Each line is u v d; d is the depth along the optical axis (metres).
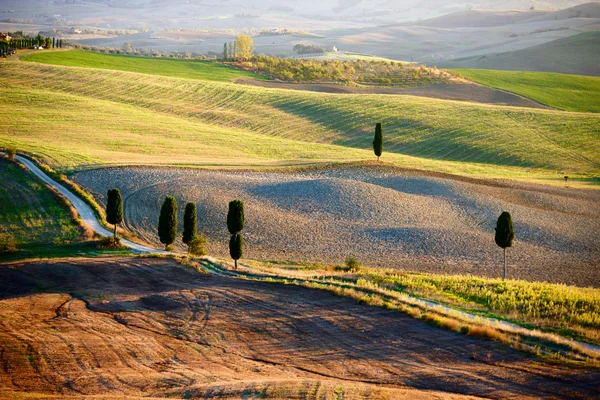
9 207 80.06
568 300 44.06
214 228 76.69
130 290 48.06
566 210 91.38
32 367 31.41
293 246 70.94
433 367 30.84
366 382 29.11
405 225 80.00
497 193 98.38
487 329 35.44
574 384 28.27
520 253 70.88
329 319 39.12
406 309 40.28
